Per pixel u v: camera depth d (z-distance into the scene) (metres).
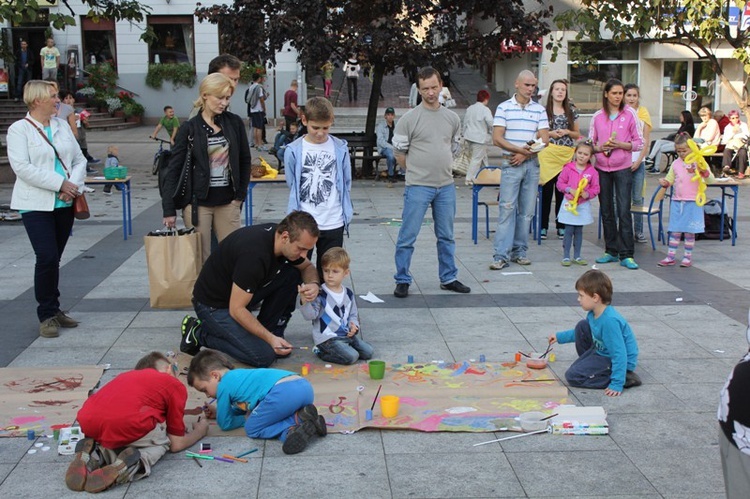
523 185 8.72
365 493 3.93
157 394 4.19
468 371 5.51
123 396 4.08
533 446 4.44
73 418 4.71
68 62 27.38
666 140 17.56
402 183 16.16
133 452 4.05
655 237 10.59
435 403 4.98
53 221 6.33
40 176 6.08
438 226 7.59
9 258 9.12
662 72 27.47
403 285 7.53
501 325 6.66
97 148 22.31
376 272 8.50
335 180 6.38
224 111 6.46
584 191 8.65
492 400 5.03
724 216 10.44
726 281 8.18
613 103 8.72
